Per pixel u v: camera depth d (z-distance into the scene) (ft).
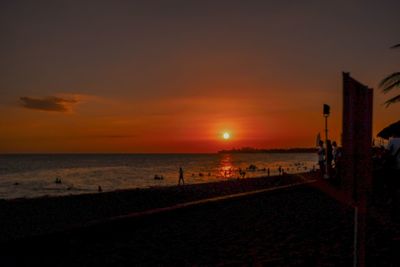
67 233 18.66
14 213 69.00
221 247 31.30
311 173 115.55
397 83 76.33
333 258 27.40
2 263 24.30
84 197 85.76
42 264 25.91
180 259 28.37
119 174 319.27
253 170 327.88
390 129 53.72
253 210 48.80
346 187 16.03
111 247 31.09
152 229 37.68
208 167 437.99
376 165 58.08
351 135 15.81
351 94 15.62
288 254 28.66
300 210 48.67
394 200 42.09
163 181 237.45
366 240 31.99
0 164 627.46
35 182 242.99
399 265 25.62
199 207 21.66
